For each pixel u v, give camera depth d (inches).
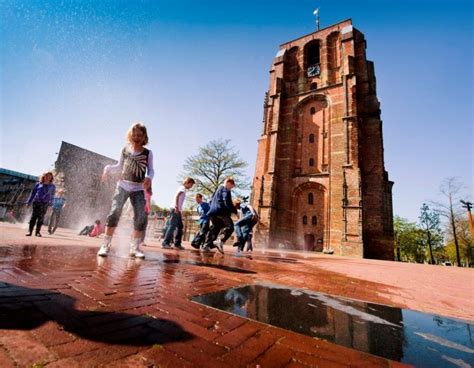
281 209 1009.5
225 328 57.4
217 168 1154.7
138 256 159.5
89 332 47.3
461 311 98.0
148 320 56.8
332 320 69.7
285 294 96.9
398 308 90.4
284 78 1197.1
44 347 40.1
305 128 1093.8
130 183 153.5
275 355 46.9
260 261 239.0
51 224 368.8
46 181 282.7
